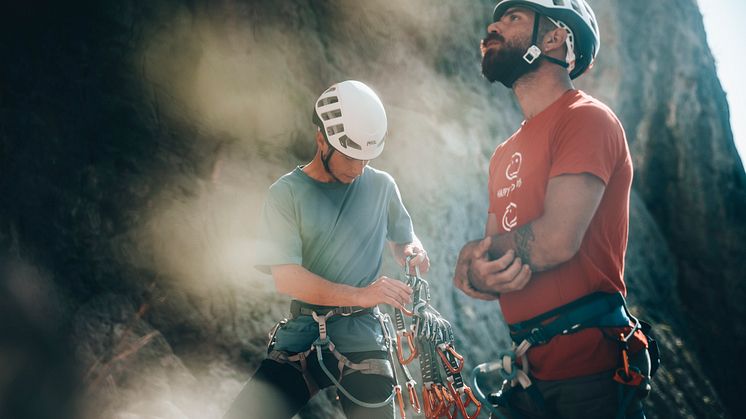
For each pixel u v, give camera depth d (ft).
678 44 32.48
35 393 10.41
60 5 13.56
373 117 8.98
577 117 7.63
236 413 9.14
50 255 12.29
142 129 14.29
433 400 8.65
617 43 30.17
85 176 13.19
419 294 9.19
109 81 14.03
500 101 23.44
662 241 30.19
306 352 9.32
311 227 9.28
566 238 7.36
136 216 13.62
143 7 14.64
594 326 7.72
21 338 10.73
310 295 8.94
